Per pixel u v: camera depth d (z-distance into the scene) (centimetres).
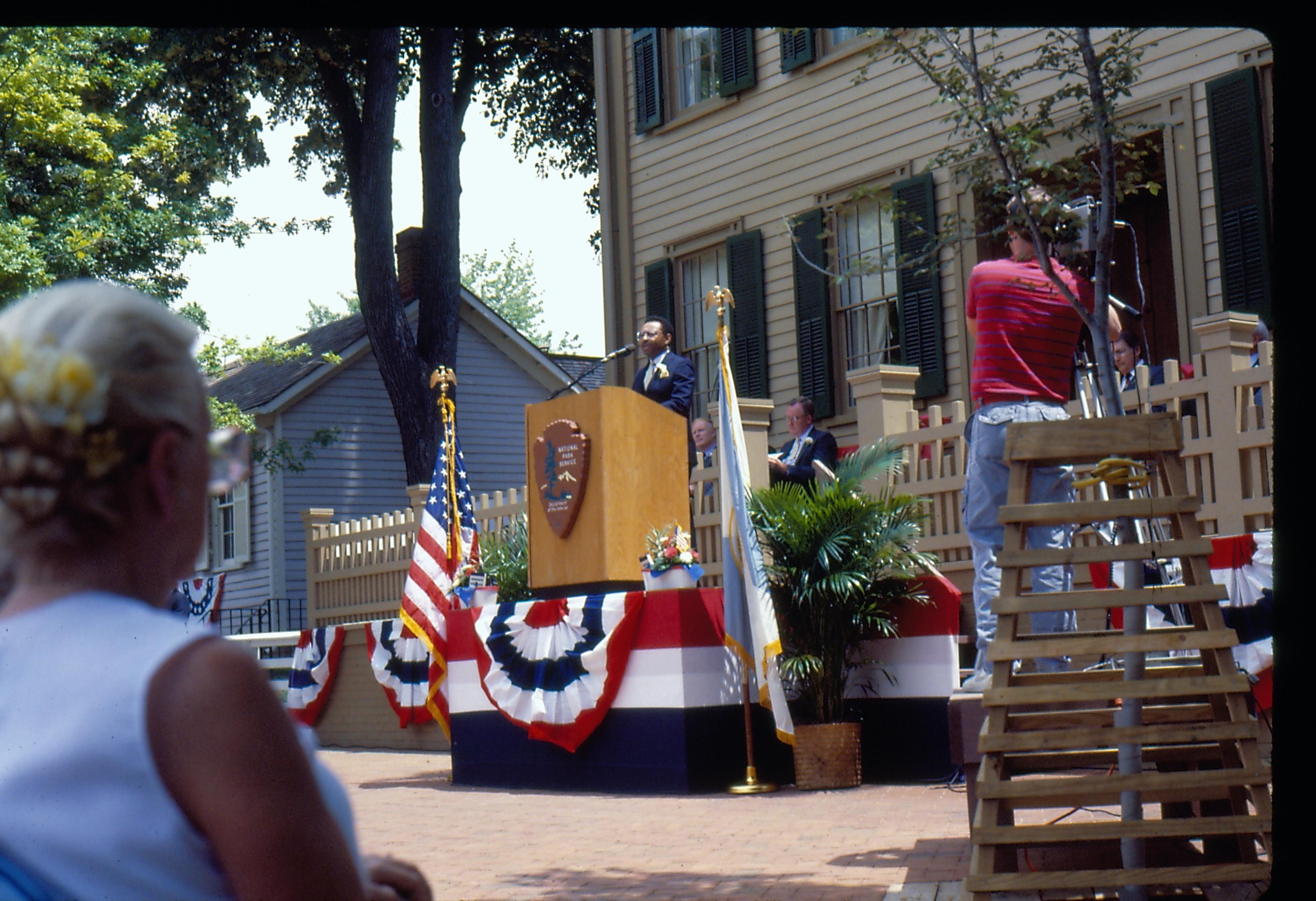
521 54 2769
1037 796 475
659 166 1759
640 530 955
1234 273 1194
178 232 2503
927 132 1442
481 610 1033
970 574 988
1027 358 630
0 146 2231
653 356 1032
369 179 2405
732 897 548
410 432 2397
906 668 938
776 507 946
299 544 2730
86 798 120
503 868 645
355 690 1404
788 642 941
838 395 1541
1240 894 455
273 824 120
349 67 2577
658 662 913
